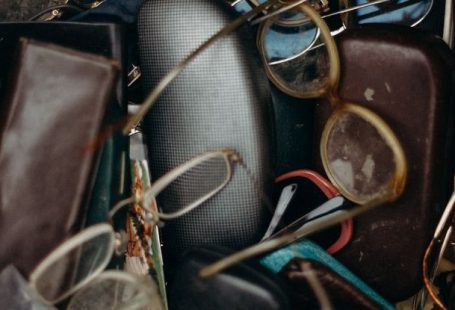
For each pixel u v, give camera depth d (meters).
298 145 0.51
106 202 0.43
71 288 0.41
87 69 0.40
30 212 0.40
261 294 0.41
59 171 0.40
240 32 0.45
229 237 0.47
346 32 0.47
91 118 0.40
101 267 0.41
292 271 0.43
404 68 0.45
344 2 0.50
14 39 0.47
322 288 0.42
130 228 0.46
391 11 0.50
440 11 0.49
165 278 0.49
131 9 0.51
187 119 0.46
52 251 0.40
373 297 0.46
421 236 0.46
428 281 0.46
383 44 0.45
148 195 0.43
